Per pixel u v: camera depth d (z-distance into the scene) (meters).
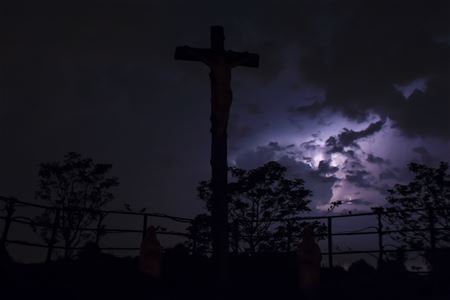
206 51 14.19
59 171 23.78
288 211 23.22
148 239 11.86
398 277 12.12
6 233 11.33
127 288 10.38
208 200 24.19
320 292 11.82
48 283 9.73
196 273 13.20
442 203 19.14
